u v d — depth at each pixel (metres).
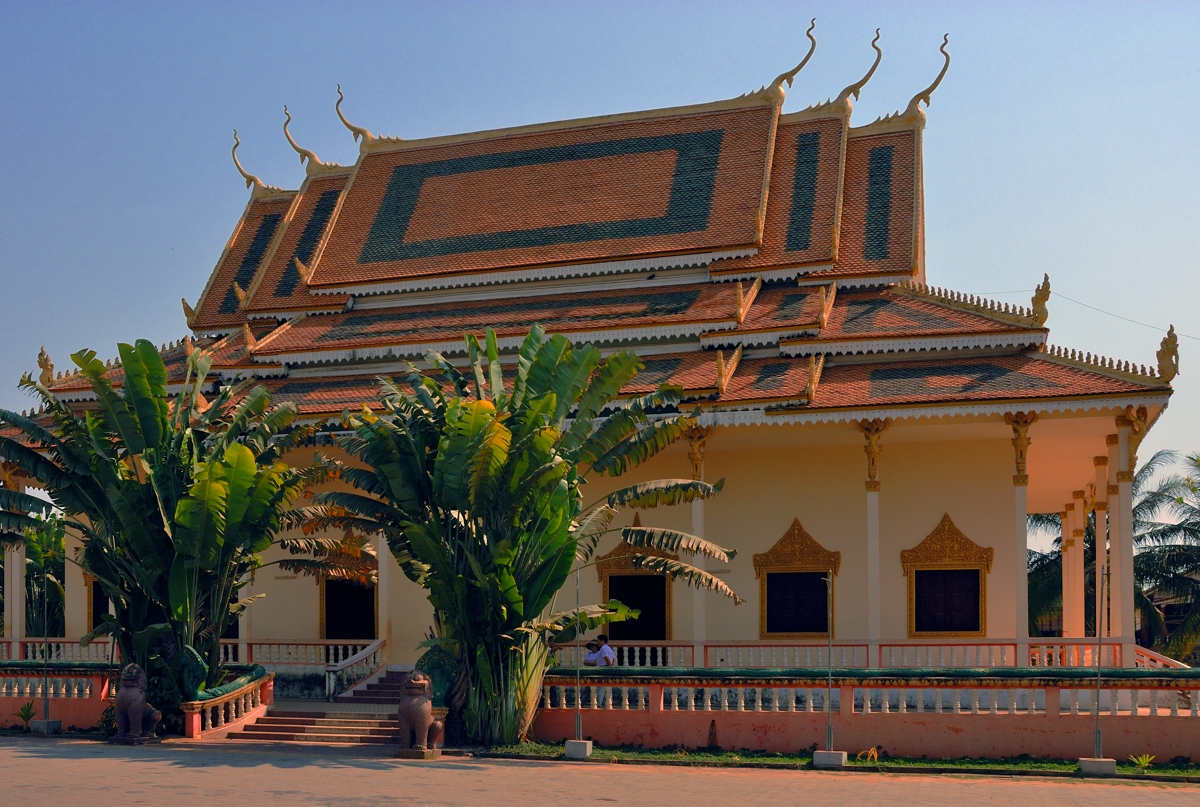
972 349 32.06
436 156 44.56
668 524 33.38
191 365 28.84
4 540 28.12
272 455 28.20
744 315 34.56
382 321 39.28
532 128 44.00
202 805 17.88
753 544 32.66
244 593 35.97
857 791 20.23
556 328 35.56
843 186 39.56
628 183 41.12
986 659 29.02
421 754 23.77
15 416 26.67
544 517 25.11
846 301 36.16
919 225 37.88
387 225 42.88
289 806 17.89
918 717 24.47
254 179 47.22
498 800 18.72
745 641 30.23
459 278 40.03
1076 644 27.45
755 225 37.97
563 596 33.75
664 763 23.86
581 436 26.05
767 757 24.48
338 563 29.28
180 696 26.78
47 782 20.08
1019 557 27.94
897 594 31.64
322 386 36.09
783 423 29.47
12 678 29.25
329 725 27.36
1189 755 23.31
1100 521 32.62
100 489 26.97
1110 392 27.47
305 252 43.38
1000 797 19.69
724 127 41.56
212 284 44.03
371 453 25.08
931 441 31.84
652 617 33.28
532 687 25.67
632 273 38.84
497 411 24.78
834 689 25.28
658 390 26.39
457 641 25.30
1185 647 48.34
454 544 25.20
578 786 20.34
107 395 26.53
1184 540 49.88
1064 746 23.81
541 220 41.03
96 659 34.62
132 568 26.78
